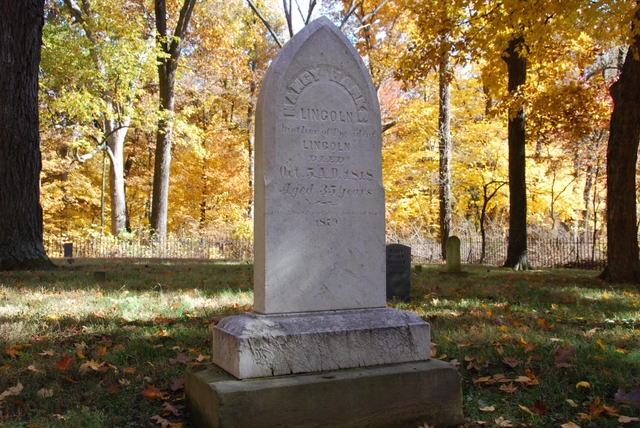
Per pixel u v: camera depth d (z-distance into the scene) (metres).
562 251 22.53
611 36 12.47
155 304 7.90
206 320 6.82
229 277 12.02
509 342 5.94
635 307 8.61
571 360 5.21
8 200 12.35
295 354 3.99
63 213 37.34
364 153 4.63
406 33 28.38
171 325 6.62
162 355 5.39
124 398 4.34
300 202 4.37
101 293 8.68
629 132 13.16
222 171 34.34
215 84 36.06
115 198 29.34
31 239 12.63
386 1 25.09
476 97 30.80
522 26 14.01
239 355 3.83
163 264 15.90
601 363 5.13
